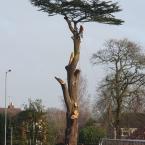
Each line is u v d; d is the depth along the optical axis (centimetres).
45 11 3534
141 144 4872
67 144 3822
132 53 8169
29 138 7281
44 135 7312
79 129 9562
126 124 8881
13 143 7281
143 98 8162
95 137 8525
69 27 3688
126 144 5084
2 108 8906
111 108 8194
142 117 8875
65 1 3453
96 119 9344
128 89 8169
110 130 8462
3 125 7531
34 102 7369
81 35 3747
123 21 3628
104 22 3612
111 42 8244
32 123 7288
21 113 7400
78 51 3806
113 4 3494
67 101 3816
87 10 3509
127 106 8175
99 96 8244
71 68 3816
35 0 3441
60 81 3819
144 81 8181
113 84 8162
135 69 8188
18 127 7338
